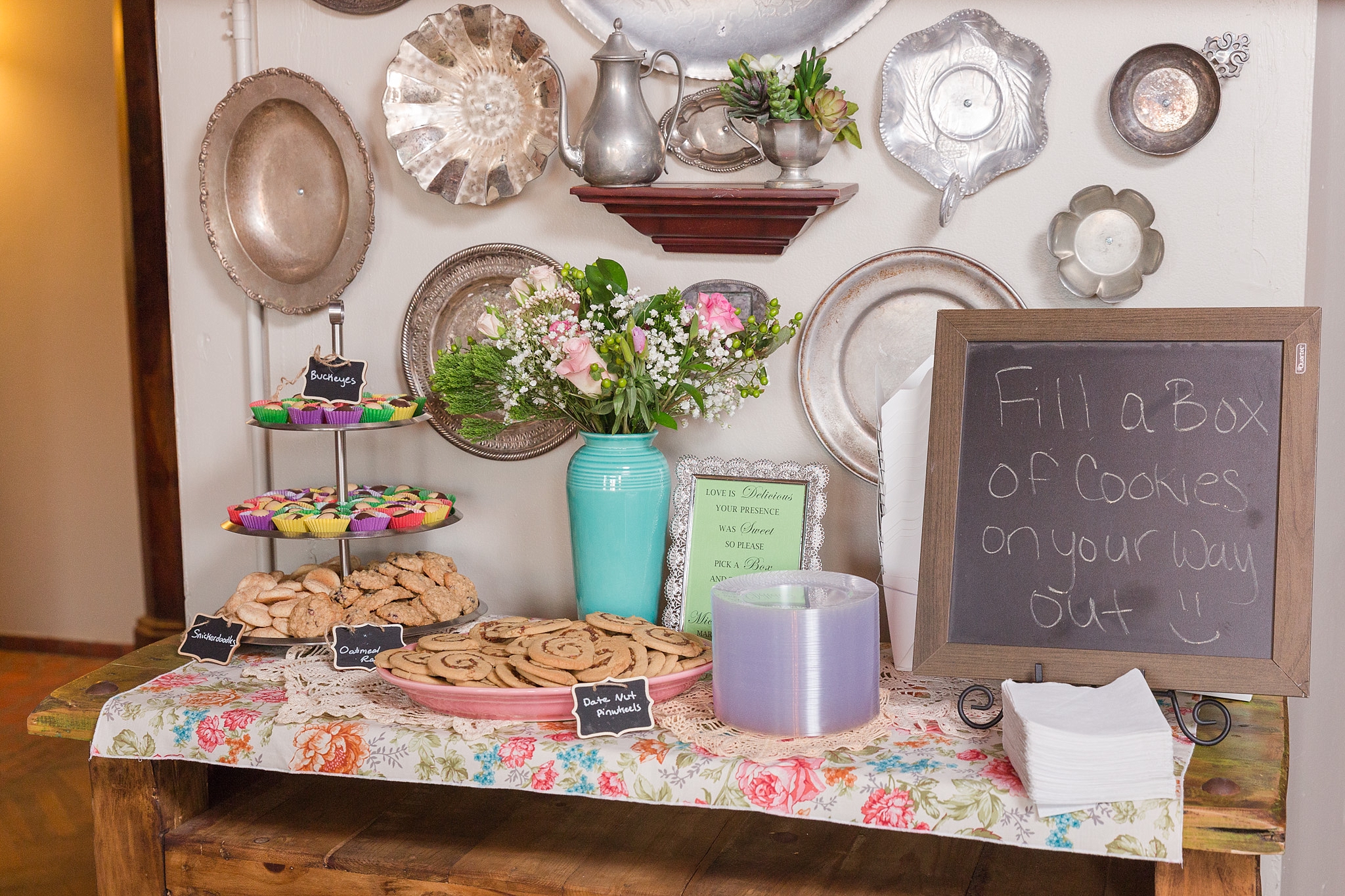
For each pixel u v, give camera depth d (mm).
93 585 3760
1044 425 1246
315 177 1756
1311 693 1614
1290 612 1154
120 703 1359
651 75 1618
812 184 1479
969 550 1250
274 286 1786
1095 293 1462
